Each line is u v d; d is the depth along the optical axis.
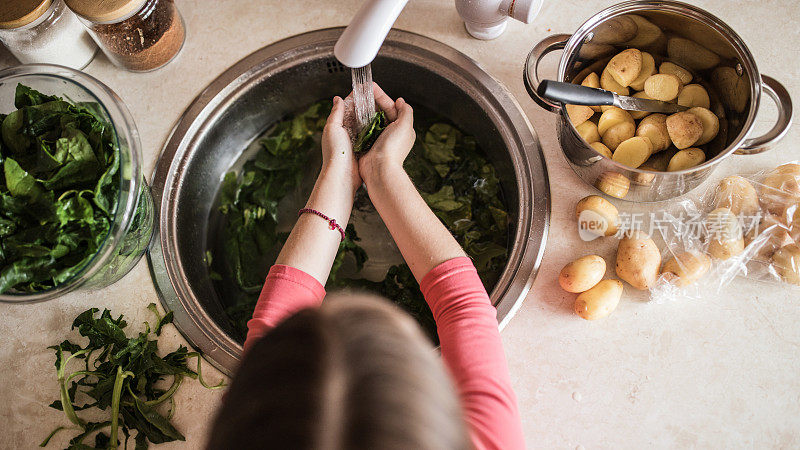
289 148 1.10
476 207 1.04
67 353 0.87
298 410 0.37
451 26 0.99
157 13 0.92
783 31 0.94
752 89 0.75
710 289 0.83
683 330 0.82
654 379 0.81
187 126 0.98
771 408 0.79
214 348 0.86
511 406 0.64
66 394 0.79
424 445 0.36
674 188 0.80
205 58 1.01
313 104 1.12
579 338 0.83
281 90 1.07
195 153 1.00
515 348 0.84
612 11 0.79
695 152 0.79
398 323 0.44
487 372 0.65
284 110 1.12
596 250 0.87
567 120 0.78
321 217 0.79
